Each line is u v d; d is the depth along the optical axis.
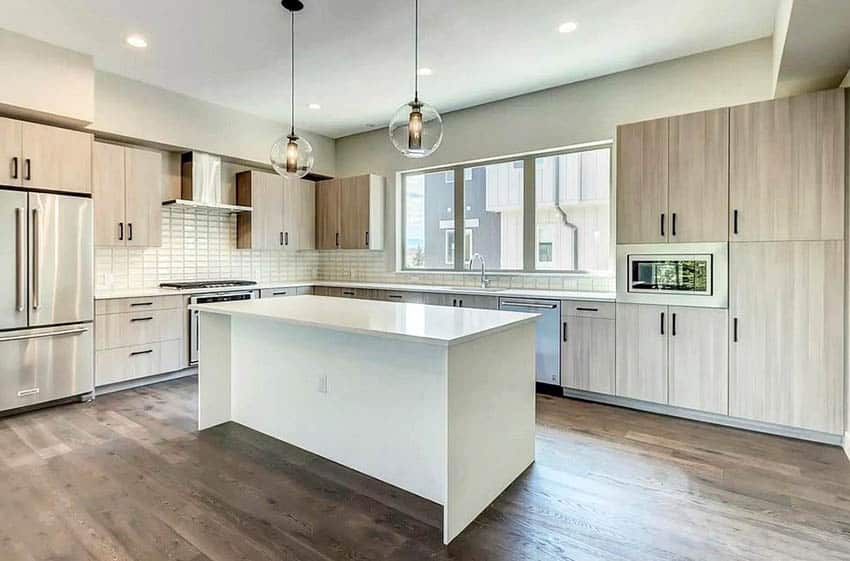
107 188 4.23
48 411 3.64
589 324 3.93
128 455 2.83
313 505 2.27
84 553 1.89
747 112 3.22
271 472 2.62
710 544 1.96
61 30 3.45
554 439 3.11
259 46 3.69
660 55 3.89
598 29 3.43
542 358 4.21
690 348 3.46
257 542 1.97
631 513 2.20
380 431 2.54
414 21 3.29
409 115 2.75
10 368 3.50
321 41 3.61
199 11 3.16
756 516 2.17
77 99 3.80
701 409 3.43
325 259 6.85
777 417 3.15
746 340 3.25
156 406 3.78
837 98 2.95
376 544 1.96
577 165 4.73
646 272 3.65
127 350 4.21
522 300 4.33
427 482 2.36
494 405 2.35
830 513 2.19
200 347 3.25
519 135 4.91
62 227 3.74
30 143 3.59
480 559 1.87
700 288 3.41
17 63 3.50
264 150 5.66
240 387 3.36
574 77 4.38
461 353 2.07
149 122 4.55
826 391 3.00
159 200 4.62
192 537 2.00
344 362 2.69
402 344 2.42
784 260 3.11
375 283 6.12
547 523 2.12
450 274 5.61
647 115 4.12
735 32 3.49
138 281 4.84
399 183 6.12
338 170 6.65
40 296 3.63
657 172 3.58
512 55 3.88
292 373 2.99
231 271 5.72
